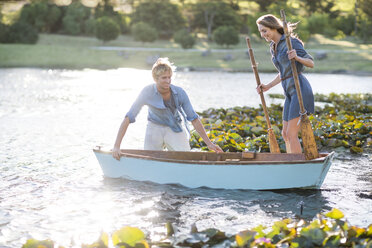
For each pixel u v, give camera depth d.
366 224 3.75
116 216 3.99
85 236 3.54
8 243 3.43
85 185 4.92
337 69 37.03
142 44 62.19
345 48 50.47
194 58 47.38
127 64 44.38
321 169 4.61
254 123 8.58
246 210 4.15
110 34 58.88
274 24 5.07
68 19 69.81
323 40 59.12
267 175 4.68
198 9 77.31
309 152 4.74
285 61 5.04
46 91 18.50
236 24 77.44
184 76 30.75
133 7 82.75
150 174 4.93
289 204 4.31
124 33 73.88
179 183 4.86
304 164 4.59
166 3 76.06
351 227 3.14
